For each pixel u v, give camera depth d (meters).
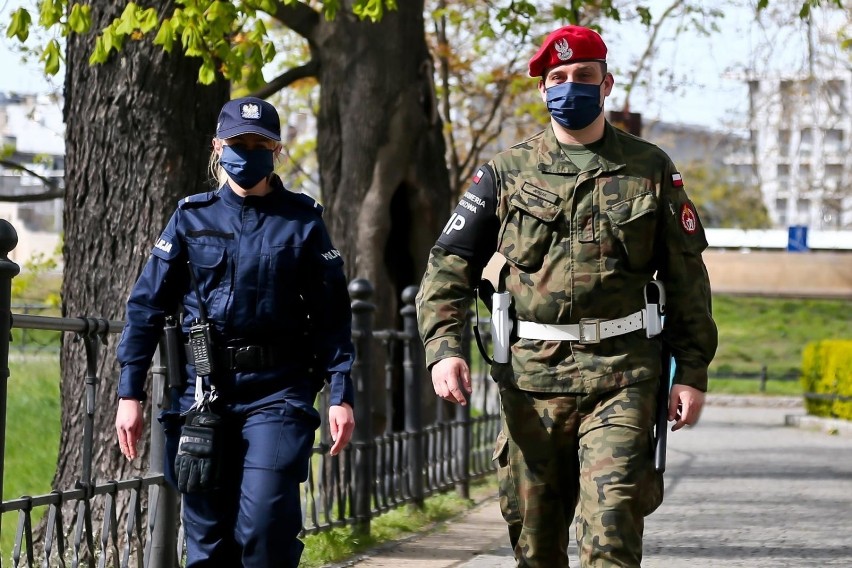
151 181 13.23
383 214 19.98
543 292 7.48
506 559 13.09
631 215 7.43
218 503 7.52
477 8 31.95
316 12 20.77
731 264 79.25
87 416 9.20
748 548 14.38
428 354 7.65
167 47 12.76
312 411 7.50
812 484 21.52
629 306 7.48
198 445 7.30
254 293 7.46
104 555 9.51
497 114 37.72
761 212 83.19
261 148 7.47
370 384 14.21
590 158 7.54
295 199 7.69
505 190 7.64
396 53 20.30
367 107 20.14
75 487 9.12
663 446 7.36
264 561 7.22
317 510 13.38
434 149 20.56
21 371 27.22
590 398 7.40
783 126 39.06
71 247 13.48
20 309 25.92
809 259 78.50
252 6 14.41
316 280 7.61
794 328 72.62
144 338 7.69
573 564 12.66
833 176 55.47
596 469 7.19
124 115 13.23
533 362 7.50
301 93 39.34
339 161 20.44
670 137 52.09
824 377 37.59
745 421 40.56
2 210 73.25
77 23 13.19
